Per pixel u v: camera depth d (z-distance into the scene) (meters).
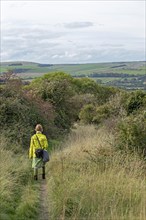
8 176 11.64
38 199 10.79
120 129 14.43
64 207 9.08
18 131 20.02
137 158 12.73
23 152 18.52
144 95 24.80
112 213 8.56
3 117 20.62
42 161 13.79
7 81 23.50
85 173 11.97
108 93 70.62
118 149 14.02
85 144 17.09
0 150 15.27
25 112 21.92
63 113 30.33
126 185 10.43
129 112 24.52
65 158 15.30
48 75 59.50
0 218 8.31
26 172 13.93
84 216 9.05
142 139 13.72
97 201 9.68
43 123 24.23
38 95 28.81
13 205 9.62
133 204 9.57
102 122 28.47
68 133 28.61
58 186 11.00
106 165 12.26
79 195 9.99
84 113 36.50
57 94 30.38
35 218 9.16
